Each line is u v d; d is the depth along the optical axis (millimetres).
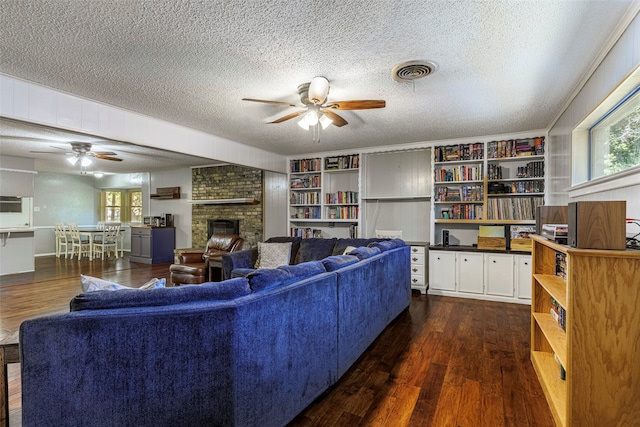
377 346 3033
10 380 2303
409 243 5117
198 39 2180
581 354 1640
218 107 3510
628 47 1928
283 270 1966
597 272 1616
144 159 6695
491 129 4418
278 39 2182
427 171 5414
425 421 1939
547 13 1883
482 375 2482
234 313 1524
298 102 3324
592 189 2576
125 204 10156
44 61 2477
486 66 2549
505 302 4465
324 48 2297
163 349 1423
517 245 4504
